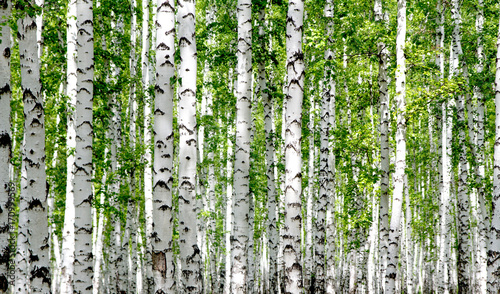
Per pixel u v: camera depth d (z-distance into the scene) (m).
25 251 11.00
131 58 19.28
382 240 14.91
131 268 21.91
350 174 20.64
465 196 18.28
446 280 21.02
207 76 20.77
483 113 20.53
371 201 20.64
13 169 19.66
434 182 30.31
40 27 12.43
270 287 15.84
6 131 6.18
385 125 14.09
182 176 7.70
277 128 26.03
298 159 7.01
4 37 6.25
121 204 19.30
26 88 7.41
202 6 22.02
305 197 29.67
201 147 21.95
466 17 22.97
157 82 7.48
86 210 8.95
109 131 18.56
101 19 16.59
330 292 16.70
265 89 14.45
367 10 18.42
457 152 20.77
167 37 7.52
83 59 9.23
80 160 9.01
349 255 29.30
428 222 31.02
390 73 14.42
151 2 21.83
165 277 7.16
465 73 19.22
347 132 18.39
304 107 20.62
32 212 7.34
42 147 7.48
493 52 18.81
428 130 30.28
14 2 6.93
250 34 10.03
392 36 13.41
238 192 9.66
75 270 8.78
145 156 18.69
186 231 7.67
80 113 9.12
